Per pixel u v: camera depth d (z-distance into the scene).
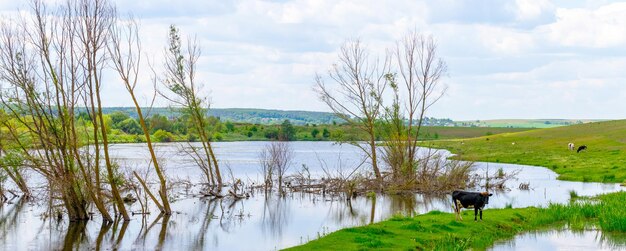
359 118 52.47
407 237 25.23
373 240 24.03
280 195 48.84
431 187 49.28
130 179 41.22
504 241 26.12
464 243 24.53
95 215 36.28
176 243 28.14
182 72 52.56
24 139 33.22
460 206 30.41
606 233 27.94
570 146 96.62
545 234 27.78
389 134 52.00
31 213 37.94
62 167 32.94
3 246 27.38
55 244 27.89
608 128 132.50
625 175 57.22
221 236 30.05
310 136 186.38
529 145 119.00
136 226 33.00
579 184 54.25
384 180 51.62
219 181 51.97
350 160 92.00
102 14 32.28
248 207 41.62
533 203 40.97
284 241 28.56
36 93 31.36
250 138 173.50
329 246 23.09
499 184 52.22
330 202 44.44
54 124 32.09
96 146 33.12
